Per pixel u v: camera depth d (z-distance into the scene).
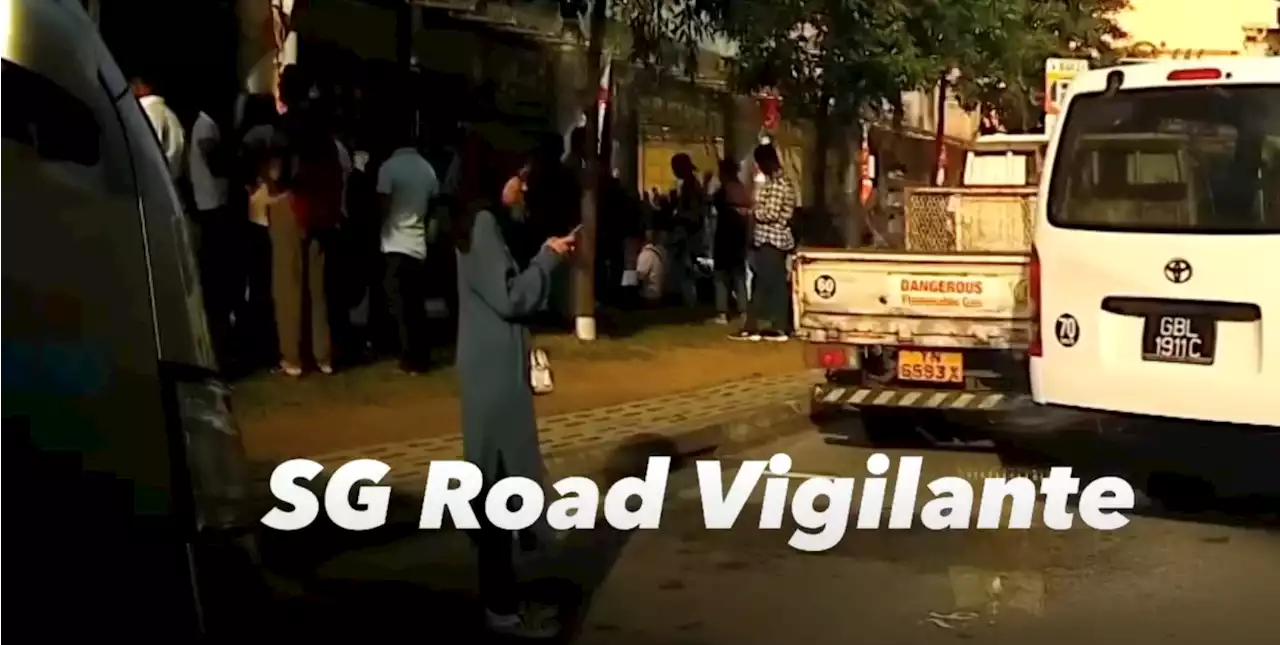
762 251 15.20
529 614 6.15
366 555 7.47
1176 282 7.99
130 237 2.83
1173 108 8.29
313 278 11.34
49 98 2.77
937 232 12.16
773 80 16.19
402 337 11.89
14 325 2.66
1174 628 6.26
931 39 17.52
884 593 6.84
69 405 2.69
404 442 9.48
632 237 18.22
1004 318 9.63
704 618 6.42
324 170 11.23
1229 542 7.83
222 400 2.98
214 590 2.90
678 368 13.50
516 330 6.09
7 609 2.59
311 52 14.74
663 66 15.58
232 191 11.27
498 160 6.05
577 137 15.98
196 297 2.98
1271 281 7.75
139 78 11.45
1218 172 8.12
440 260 13.12
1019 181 13.25
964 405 9.80
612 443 9.91
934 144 27.27
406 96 16.17
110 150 2.85
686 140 23.05
